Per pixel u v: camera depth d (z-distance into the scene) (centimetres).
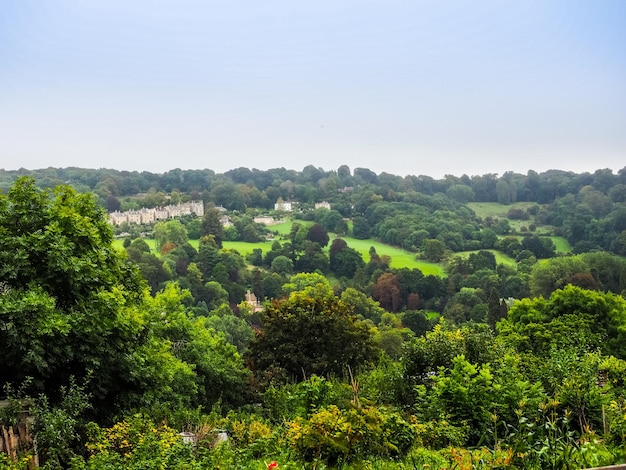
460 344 1502
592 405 916
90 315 1057
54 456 797
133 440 866
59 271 1066
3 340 970
